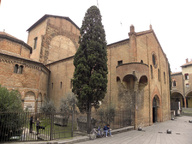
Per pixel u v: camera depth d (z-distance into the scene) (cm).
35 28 3766
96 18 1551
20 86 1941
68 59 2542
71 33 3909
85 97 1335
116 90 1816
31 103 2072
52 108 2052
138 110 1652
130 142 1036
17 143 873
